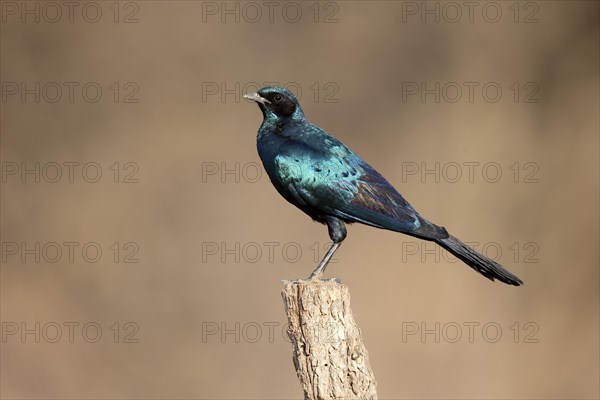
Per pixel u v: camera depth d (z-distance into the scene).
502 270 9.65
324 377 8.12
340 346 8.16
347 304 8.26
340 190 10.09
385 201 10.11
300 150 10.23
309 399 8.17
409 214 10.02
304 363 8.20
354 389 8.12
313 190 10.12
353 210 10.09
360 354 8.17
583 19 20.75
